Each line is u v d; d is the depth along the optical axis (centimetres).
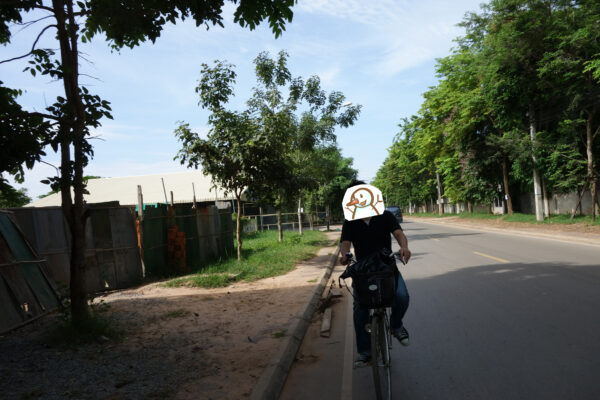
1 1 519
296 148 1978
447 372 396
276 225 3712
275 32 514
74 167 552
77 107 566
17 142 522
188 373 417
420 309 643
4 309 596
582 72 1700
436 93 2866
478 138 2827
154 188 4059
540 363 397
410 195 6588
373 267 355
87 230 960
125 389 381
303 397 374
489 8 1959
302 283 924
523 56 1856
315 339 552
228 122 1237
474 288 764
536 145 2019
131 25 549
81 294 582
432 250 1453
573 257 1042
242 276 1045
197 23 557
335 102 1894
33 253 750
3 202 597
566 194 2478
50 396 368
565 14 1759
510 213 2923
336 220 5641
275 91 1761
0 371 431
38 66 532
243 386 376
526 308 595
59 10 567
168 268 1163
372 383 394
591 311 554
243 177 1269
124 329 597
